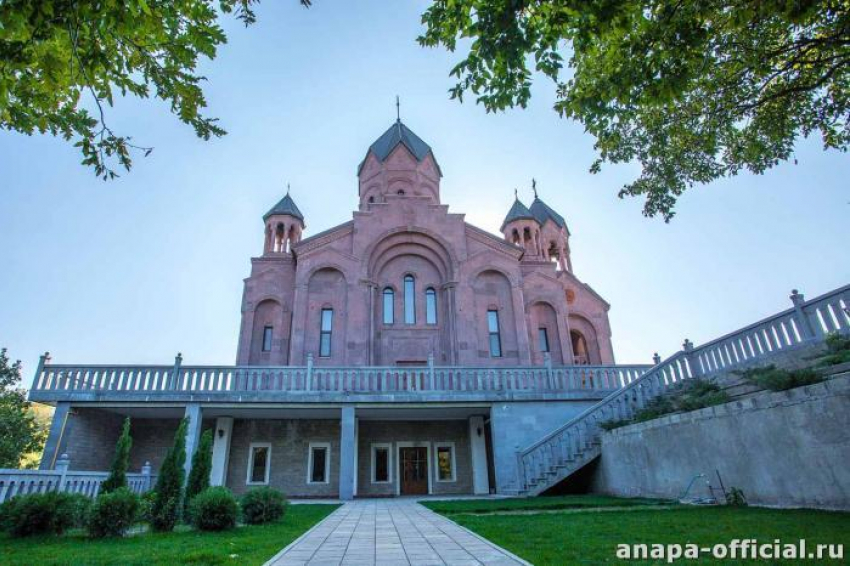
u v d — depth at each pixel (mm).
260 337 25531
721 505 9969
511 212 33562
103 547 7309
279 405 18031
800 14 5816
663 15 6289
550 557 5691
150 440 20078
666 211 11812
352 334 24000
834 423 7977
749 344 13180
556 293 28234
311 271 25125
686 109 10547
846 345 9680
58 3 4195
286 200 32062
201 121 6012
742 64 9180
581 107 7422
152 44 5332
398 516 10906
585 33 5672
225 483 19875
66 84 5219
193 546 7270
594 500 12945
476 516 10234
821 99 10031
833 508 7902
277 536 8211
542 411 18578
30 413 30781
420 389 19141
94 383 17406
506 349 25281
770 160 11164
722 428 10430
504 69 6078
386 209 26984
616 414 16469
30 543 7832
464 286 25781
